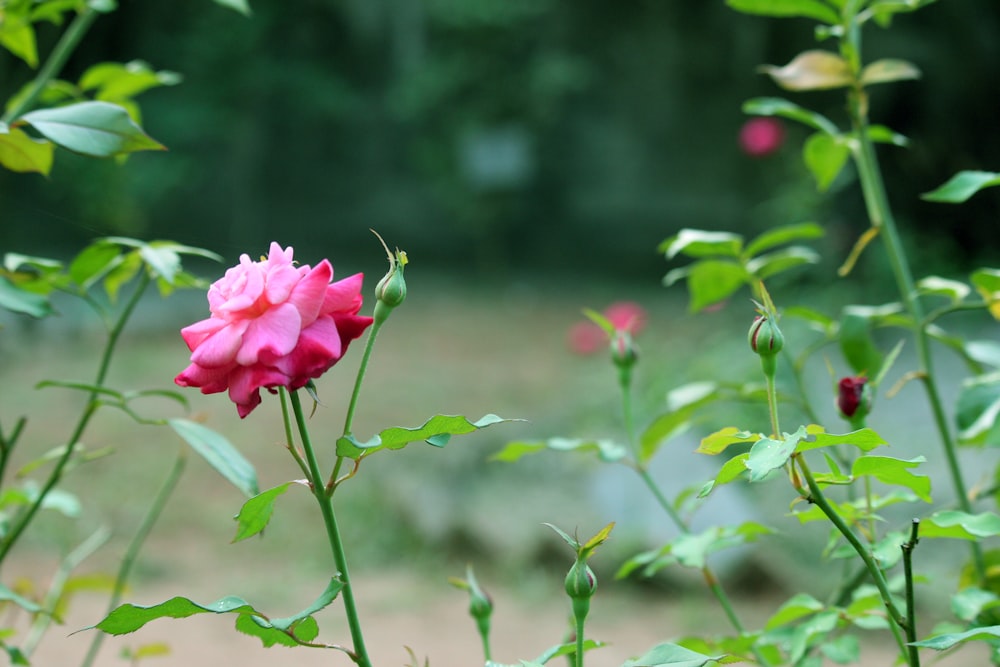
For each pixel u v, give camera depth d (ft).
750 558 15.71
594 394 25.21
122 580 6.87
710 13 50.03
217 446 4.76
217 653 12.91
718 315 32.22
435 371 30.99
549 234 53.93
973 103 39.01
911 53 39.24
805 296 29.53
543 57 51.03
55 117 4.38
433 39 53.47
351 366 31.40
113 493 19.30
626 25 51.90
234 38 48.49
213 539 17.76
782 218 32.78
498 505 19.02
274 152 53.72
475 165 51.29
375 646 13.73
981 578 5.42
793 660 4.65
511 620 15.01
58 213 36.14
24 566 15.67
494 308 43.24
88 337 31.42
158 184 42.39
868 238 6.05
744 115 50.60
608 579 16.33
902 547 3.63
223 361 3.32
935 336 6.23
